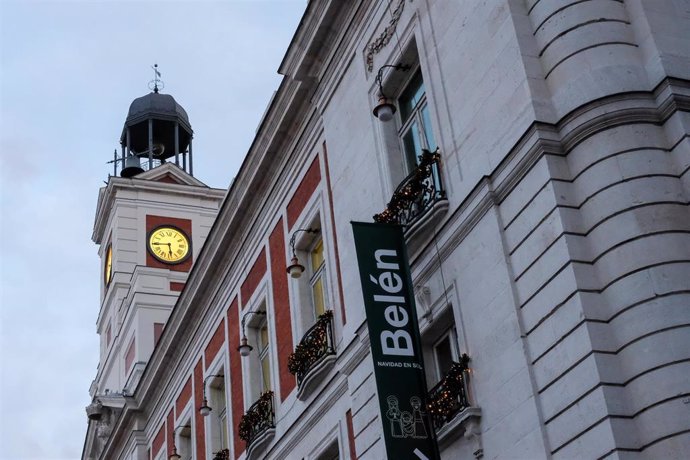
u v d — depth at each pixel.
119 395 34.09
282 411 20.28
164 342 28.72
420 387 13.54
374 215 15.56
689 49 12.26
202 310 26.50
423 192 14.74
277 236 21.80
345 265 17.34
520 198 12.61
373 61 17.11
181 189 39.75
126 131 43.44
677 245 11.09
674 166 11.61
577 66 12.28
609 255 11.30
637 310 10.87
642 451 10.46
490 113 13.46
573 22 12.52
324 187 19.28
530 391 11.89
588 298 11.28
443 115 14.73
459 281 13.75
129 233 38.75
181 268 38.34
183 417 27.67
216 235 24.39
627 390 10.77
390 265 14.27
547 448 11.52
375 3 17.19
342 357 17.31
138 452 31.61
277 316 21.22
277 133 21.09
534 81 12.67
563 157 12.20
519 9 13.26
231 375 23.86
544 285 11.95
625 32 12.45
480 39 13.90
